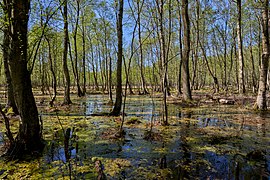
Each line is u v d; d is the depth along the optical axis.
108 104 18.80
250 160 5.96
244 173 5.18
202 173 5.20
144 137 8.12
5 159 5.96
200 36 32.72
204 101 19.48
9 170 5.35
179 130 9.22
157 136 8.15
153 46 33.69
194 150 6.77
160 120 11.17
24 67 6.28
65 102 18.36
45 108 15.77
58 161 5.90
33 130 6.53
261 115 12.62
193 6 27.77
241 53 21.73
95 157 6.19
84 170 5.33
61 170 5.36
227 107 16.12
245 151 6.65
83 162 5.84
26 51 6.29
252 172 5.23
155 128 9.60
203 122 10.83
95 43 37.88
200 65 44.22
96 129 9.38
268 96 22.44
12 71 6.17
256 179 4.88
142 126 9.98
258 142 7.52
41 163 5.77
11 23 5.86
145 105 18.14
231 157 6.18
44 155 6.33
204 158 6.12
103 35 30.83
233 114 13.09
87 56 42.03
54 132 8.84
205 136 8.29
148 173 5.19
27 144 6.37
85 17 25.70
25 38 6.23
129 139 7.94
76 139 7.91
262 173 5.17
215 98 20.48
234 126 9.92
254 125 10.09
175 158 6.12
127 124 10.38
